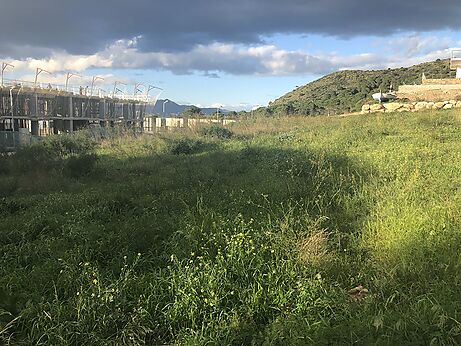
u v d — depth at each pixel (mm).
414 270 4559
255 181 9961
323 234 5574
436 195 7258
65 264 4785
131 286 4285
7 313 3654
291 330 3555
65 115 48375
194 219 6105
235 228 5473
